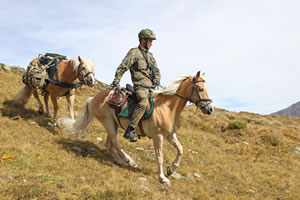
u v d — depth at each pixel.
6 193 3.59
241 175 7.62
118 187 4.49
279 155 10.64
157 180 5.80
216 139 12.03
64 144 6.69
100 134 8.43
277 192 6.71
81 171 5.10
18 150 5.38
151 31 5.69
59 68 7.79
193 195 5.56
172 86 5.49
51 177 4.43
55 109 8.16
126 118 5.71
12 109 8.93
